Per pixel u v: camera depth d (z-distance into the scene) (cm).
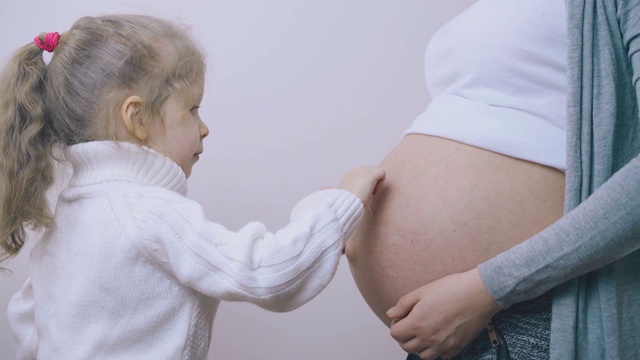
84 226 101
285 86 163
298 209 106
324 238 99
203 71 115
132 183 102
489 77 101
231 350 162
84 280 99
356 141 164
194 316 102
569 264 80
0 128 106
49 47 110
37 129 106
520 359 89
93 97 106
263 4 162
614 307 83
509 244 94
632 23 84
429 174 101
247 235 98
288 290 97
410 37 165
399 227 103
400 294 104
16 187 105
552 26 96
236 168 162
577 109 86
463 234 96
